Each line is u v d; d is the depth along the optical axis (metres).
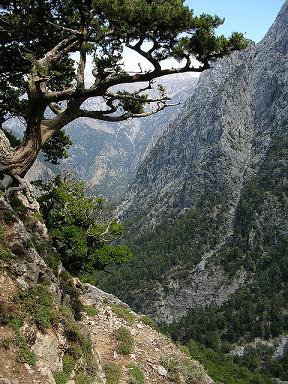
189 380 16.97
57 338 11.18
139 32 13.65
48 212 24.73
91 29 15.15
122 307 24.27
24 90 24.02
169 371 16.73
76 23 16.16
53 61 16.12
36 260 12.53
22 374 9.41
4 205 12.70
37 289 11.73
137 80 15.36
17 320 10.23
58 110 17.22
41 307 11.23
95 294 23.38
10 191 15.16
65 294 14.49
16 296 10.75
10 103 24.52
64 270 19.88
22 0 16.39
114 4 12.71
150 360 16.81
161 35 14.13
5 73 22.33
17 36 18.84
